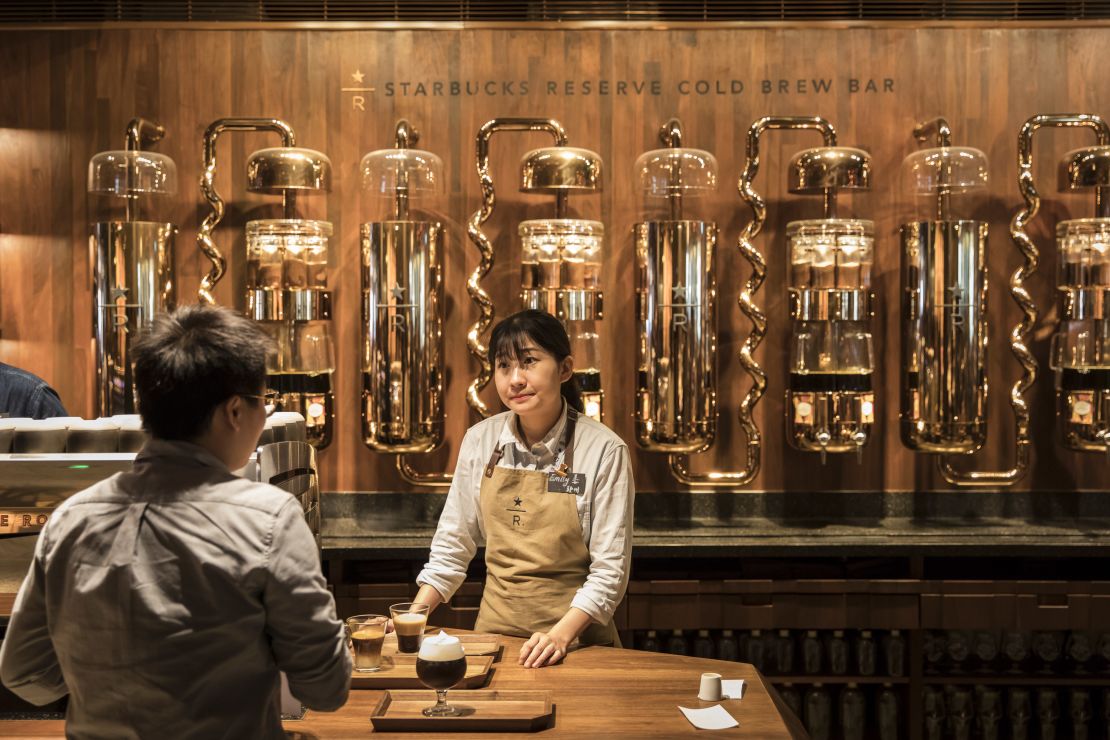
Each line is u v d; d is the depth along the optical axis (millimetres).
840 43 4180
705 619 3734
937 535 3820
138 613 1365
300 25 4160
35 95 4152
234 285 4180
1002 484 4047
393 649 2361
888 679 3793
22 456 2240
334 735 1886
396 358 3816
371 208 4199
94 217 4160
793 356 3865
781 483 4230
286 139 3955
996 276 4184
